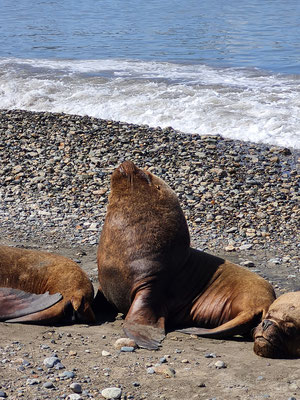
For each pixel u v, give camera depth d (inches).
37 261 334.3
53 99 941.8
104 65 1182.9
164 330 302.2
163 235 321.7
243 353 274.1
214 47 1352.1
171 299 322.7
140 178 335.0
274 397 220.2
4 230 494.0
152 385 231.5
